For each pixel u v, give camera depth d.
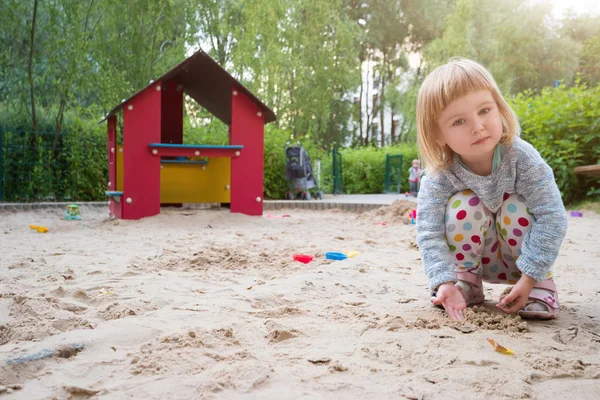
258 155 8.77
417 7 37.41
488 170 2.53
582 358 2.01
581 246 5.33
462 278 2.77
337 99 35.00
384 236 6.42
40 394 1.69
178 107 10.03
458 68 2.37
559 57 35.25
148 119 8.20
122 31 14.12
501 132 2.38
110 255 4.73
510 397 1.66
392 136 37.94
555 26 40.34
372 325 2.43
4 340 2.28
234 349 2.09
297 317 2.60
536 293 2.59
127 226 7.40
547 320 2.57
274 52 17.80
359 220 8.76
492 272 2.81
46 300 2.89
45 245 5.48
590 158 10.51
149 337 2.26
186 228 7.29
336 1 22.38
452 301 2.59
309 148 16.41
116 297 3.00
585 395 1.69
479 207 2.62
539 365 1.91
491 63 32.28
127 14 13.33
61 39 11.87
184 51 15.11
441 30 37.25
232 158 8.62
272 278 3.70
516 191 2.54
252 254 4.69
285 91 19.59
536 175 2.47
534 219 2.53
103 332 2.28
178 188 9.21
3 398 1.66
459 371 1.85
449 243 2.72
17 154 11.70
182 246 5.34
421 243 2.72
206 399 1.62
